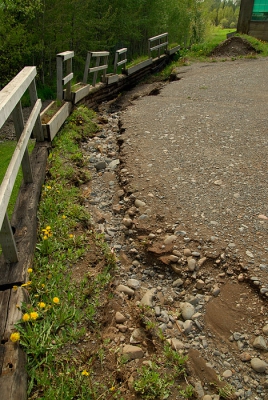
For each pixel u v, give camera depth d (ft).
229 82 32.68
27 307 8.84
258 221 13.01
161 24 72.08
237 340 9.46
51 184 15.28
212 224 12.92
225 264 11.37
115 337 9.43
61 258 11.18
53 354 8.38
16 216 11.95
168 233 12.80
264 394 8.29
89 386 7.85
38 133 17.54
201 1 87.10
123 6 62.64
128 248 12.77
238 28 50.90
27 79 13.15
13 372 7.21
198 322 9.92
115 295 10.71
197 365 8.86
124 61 38.19
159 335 9.51
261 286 10.43
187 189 15.08
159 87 34.65
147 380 8.15
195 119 23.04
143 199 14.65
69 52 22.89
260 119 22.80
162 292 11.10
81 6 53.83
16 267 9.80
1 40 46.09
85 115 24.23
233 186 15.23
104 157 19.47
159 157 17.98
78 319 9.30
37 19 50.44
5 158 24.03
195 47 49.24
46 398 7.36
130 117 24.50
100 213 14.69
